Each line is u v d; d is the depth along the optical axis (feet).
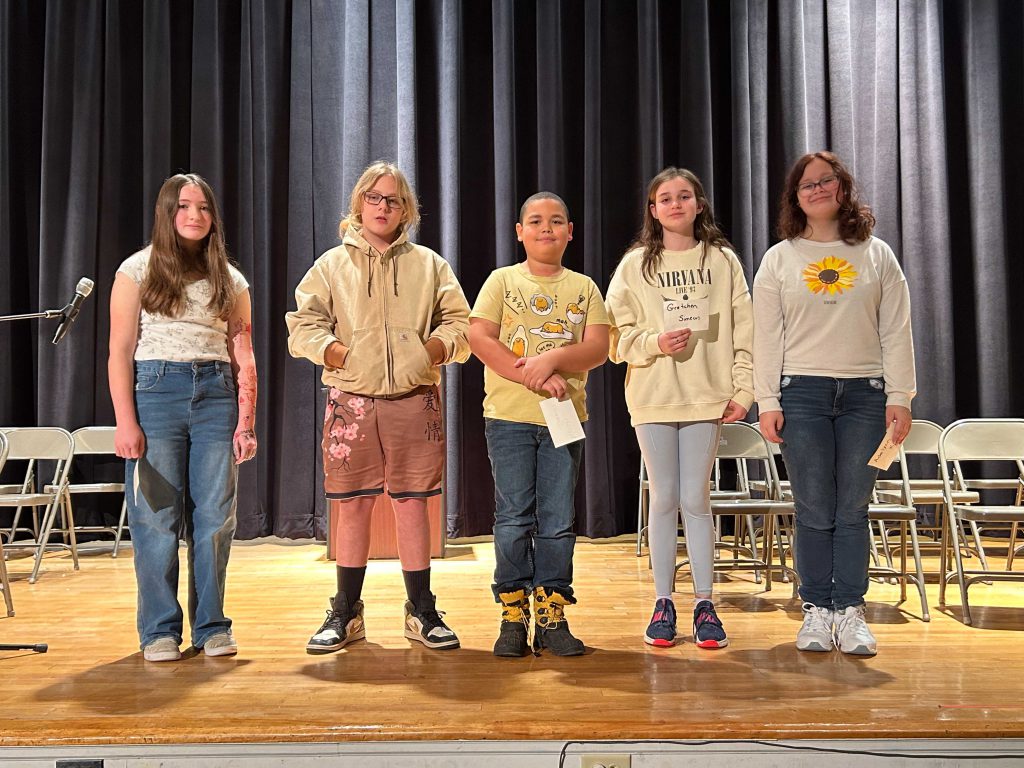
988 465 16.94
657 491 8.84
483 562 14.40
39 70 17.26
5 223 16.78
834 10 17.43
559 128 16.92
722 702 6.77
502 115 16.79
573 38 17.31
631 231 17.20
